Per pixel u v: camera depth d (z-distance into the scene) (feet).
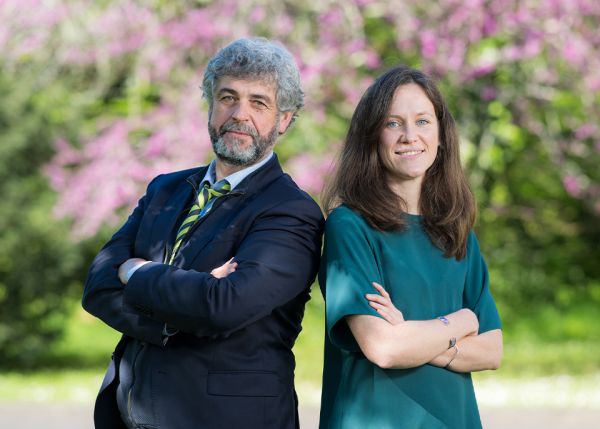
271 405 18.39
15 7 58.54
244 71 18.83
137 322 18.33
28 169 66.08
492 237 89.56
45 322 69.46
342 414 18.90
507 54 57.57
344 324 18.94
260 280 18.07
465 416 19.19
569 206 93.76
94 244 68.85
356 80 59.31
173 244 19.21
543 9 56.39
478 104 62.59
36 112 65.51
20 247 65.00
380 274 19.17
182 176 20.51
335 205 20.24
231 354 18.30
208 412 18.07
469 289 20.12
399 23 58.39
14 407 47.67
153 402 18.22
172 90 60.29
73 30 60.03
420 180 20.06
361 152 19.74
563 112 67.05
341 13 57.00
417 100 19.49
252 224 18.88
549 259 97.35
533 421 43.83
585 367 67.51
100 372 68.28
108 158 57.57
